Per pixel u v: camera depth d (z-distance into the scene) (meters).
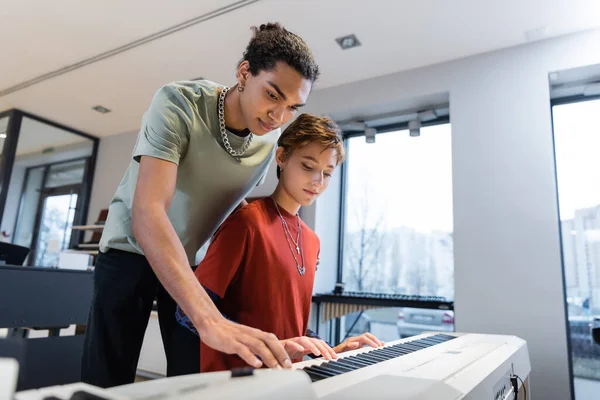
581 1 2.33
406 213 3.43
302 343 0.77
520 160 2.63
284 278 0.93
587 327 2.55
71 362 2.05
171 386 0.37
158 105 0.93
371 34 2.72
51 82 3.66
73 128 4.67
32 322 1.78
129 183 1.06
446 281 3.18
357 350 0.87
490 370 0.73
